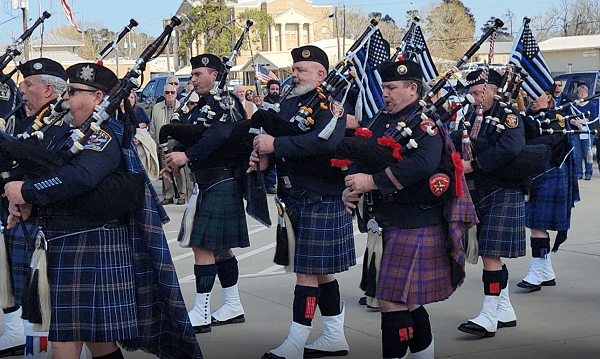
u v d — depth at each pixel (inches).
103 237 134.0
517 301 220.8
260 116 165.6
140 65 136.6
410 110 147.9
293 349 167.0
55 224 133.0
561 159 225.8
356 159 145.0
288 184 169.0
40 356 148.6
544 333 189.8
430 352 152.0
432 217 145.9
